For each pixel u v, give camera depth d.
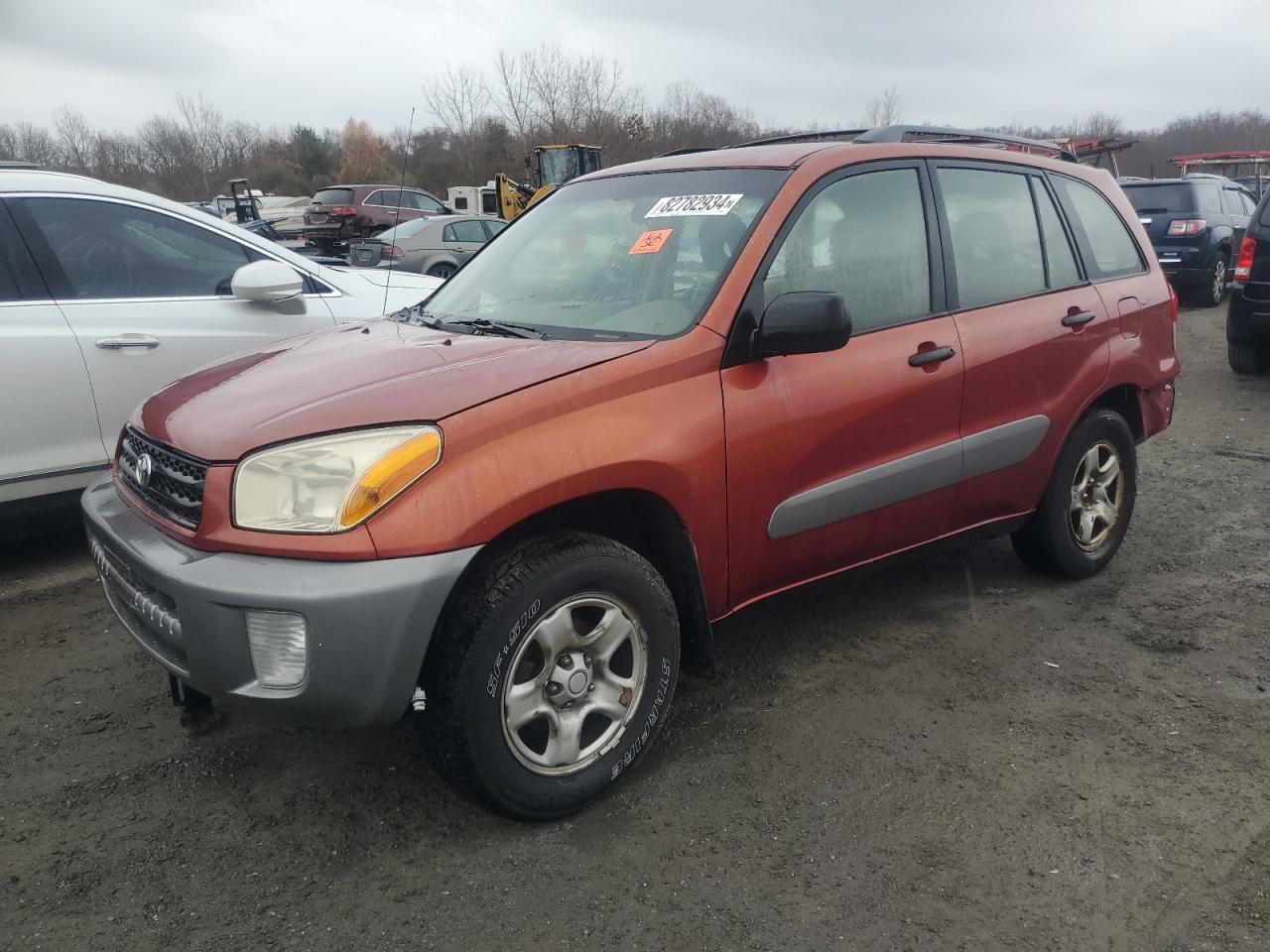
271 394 2.71
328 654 2.32
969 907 2.37
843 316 2.81
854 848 2.59
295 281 4.85
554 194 4.00
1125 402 4.45
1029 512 4.03
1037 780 2.87
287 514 2.38
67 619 4.09
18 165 4.57
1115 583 4.33
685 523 2.83
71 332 4.37
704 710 3.30
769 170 3.35
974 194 3.80
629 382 2.73
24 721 3.28
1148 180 14.04
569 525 2.83
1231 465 6.14
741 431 2.91
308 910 2.39
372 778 2.92
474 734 2.49
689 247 3.20
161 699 3.41
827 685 3.45
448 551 2.38
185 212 4.90
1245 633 3.81
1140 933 2.28
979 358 3.57
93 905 2.41
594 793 2.74
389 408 2.48
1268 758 2.96
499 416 2.50
